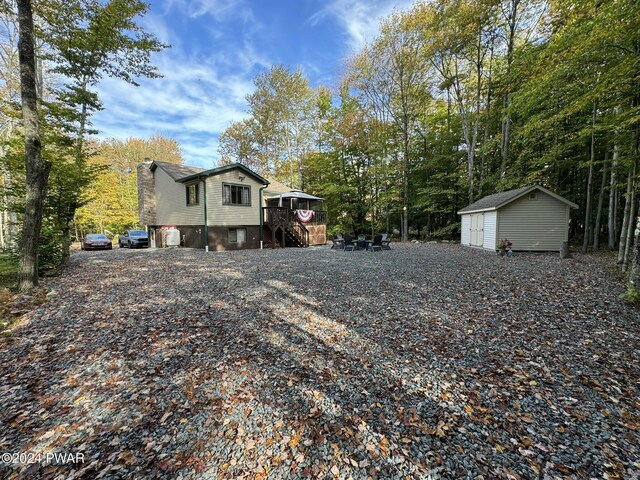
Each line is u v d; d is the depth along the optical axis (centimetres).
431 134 2252
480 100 1852
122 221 2786
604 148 1266
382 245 1630
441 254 1265
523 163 1608
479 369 299
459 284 652
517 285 630
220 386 275
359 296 569
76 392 267
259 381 283
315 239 2019
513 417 226
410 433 212
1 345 363
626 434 205
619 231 1446
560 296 541
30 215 619
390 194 2278
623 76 675
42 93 1152
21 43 600
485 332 390
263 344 365
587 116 1214
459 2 1527
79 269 891
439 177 2114
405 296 564
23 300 533
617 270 784
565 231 1302
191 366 312
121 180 2986
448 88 1942
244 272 830
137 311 488
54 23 889
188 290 623
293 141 2708
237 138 2723
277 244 1889
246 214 1656
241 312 482
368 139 2292
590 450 192
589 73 746
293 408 243
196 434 213
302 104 2502
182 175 1692
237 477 177
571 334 376
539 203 1316
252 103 2489
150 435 213
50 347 357
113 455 194
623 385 264
